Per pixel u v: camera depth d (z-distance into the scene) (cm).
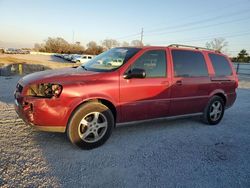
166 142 423
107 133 389
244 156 386
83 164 322
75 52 8912
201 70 514
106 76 381
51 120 342
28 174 288
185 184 291
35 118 340
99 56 488
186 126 530
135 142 413
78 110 356
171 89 455
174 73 461
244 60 5822
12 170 293
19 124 464
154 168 325
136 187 277
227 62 584
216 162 356
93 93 362
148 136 447
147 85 419
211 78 529
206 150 399
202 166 341
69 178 286
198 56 515
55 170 302
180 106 479
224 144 434
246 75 3197
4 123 465
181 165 339
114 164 328
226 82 566
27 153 343
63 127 352
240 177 318
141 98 415
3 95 768
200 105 519
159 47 452
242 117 654
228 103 586
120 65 403
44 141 390
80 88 354
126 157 352
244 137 481
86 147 369
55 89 342
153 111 439
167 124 534
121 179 292
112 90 381
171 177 305
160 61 445
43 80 348
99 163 328
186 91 481
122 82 391
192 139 448
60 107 343
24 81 374
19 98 358
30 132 425
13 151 346
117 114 397
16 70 1783
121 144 400
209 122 548
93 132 375
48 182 275
